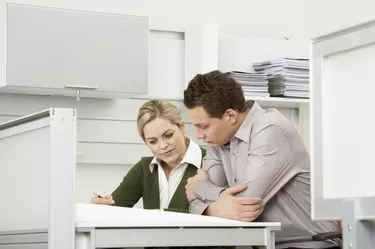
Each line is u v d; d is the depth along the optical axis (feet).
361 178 6.18
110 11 16.28
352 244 6.14
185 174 12.69
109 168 15.55
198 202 10.30
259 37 16.89
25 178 9.09
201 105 10.16
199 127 10.41
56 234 8.29
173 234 8.80
